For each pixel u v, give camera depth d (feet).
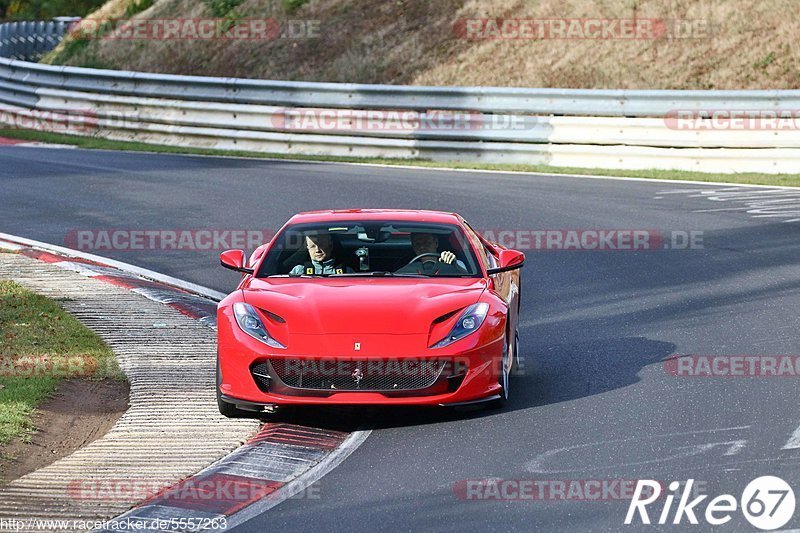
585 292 147.74
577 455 81.87
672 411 93.15
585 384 103.55
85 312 131.95
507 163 272.92
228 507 72.33
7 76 358.84
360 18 357.00
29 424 92.07
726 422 89.35
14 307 132.05
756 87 290.15
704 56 303.68
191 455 83.82
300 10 368.27
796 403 94.32
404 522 68.90
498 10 339.16
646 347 117.80
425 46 335.67
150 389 102.37
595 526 67.41
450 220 111.55
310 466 81.56
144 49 380.78
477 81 317.63
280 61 349.00
